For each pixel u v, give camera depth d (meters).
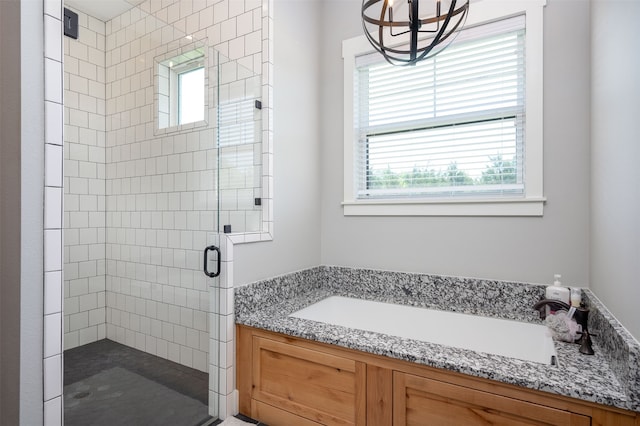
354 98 2.31
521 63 1.85
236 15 2.08
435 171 2.10
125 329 1.46
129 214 1.50
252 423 1.63
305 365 1.51
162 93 1.67
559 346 1.35
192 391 1.67
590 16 1.63
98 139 1.43
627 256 1.05
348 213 2.32
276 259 2.01
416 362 1.24
